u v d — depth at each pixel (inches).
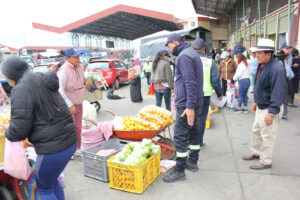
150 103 373.1
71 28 984.3
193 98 123.7
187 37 682.2
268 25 587.8
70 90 167.8
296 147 178.1
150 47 875.4
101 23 1181.7
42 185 97.0
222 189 130.2
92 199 126.4
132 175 128.5
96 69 511.5
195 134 145.2
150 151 140.4
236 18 1076.5
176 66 132.1
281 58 239.1
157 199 124.0
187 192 129.0
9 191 105.9
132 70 372.2
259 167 149.1
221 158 167.6
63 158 92.3
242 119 259.8
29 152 117.0
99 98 323.3
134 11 929.5
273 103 133.6
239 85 280.1
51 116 87.7
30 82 85.0
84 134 170.4
